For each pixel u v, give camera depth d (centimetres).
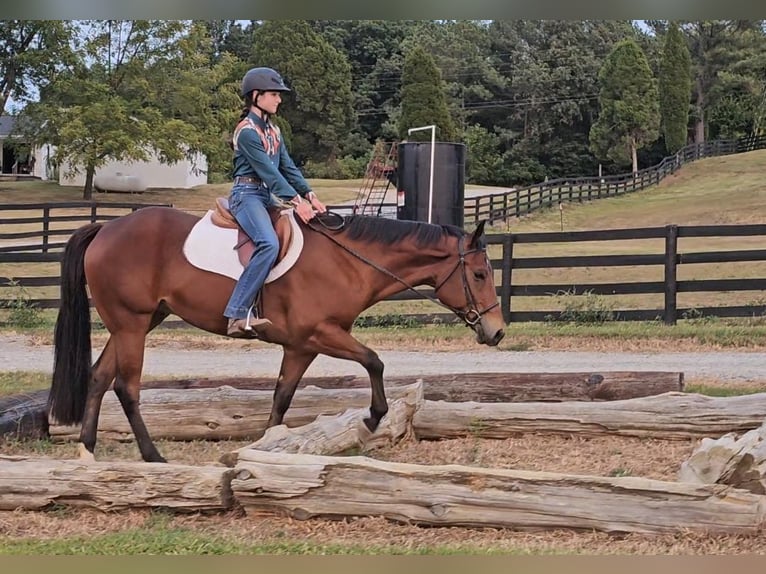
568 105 6400
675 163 4709
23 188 4250
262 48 6009
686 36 6378
